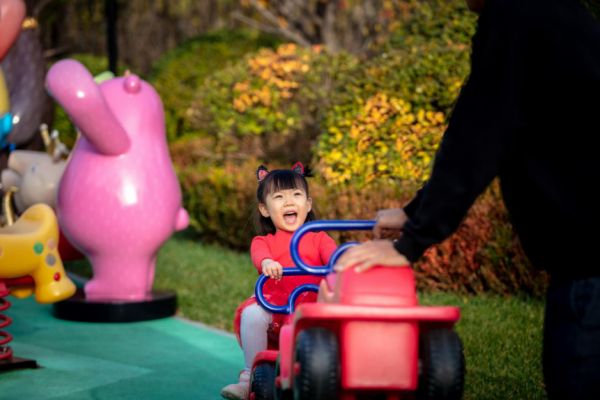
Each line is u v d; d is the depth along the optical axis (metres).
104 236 5.45
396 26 9.51
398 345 2.29
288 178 3.62
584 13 2.01
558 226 1.97
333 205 6.82
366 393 2.46
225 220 8.68
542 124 1.97
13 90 8.08
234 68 10.03
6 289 4.30
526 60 1.95
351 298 2.32
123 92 5.54
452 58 6.81
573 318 1.96
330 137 7.19
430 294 6.11
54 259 4.45
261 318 3.43
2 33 5.28
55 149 6.47
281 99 9.46
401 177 6.77
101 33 18.19
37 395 3.75
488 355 4.36
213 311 5.85
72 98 5.05
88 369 4.27
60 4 16.00
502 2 1.98
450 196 2.00
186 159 11.42
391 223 2.35
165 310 5.73
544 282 5.59
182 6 17.17
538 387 3.79
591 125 1.93
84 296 5.76
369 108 6.90
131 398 3.71
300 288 3.26
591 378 1.95
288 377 2.53
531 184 2.00
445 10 7.70
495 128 1.94
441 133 6.68
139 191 5.43
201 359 4.52
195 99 10.42
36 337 5.07
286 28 15.72
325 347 2.27
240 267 7.59
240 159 9.87
